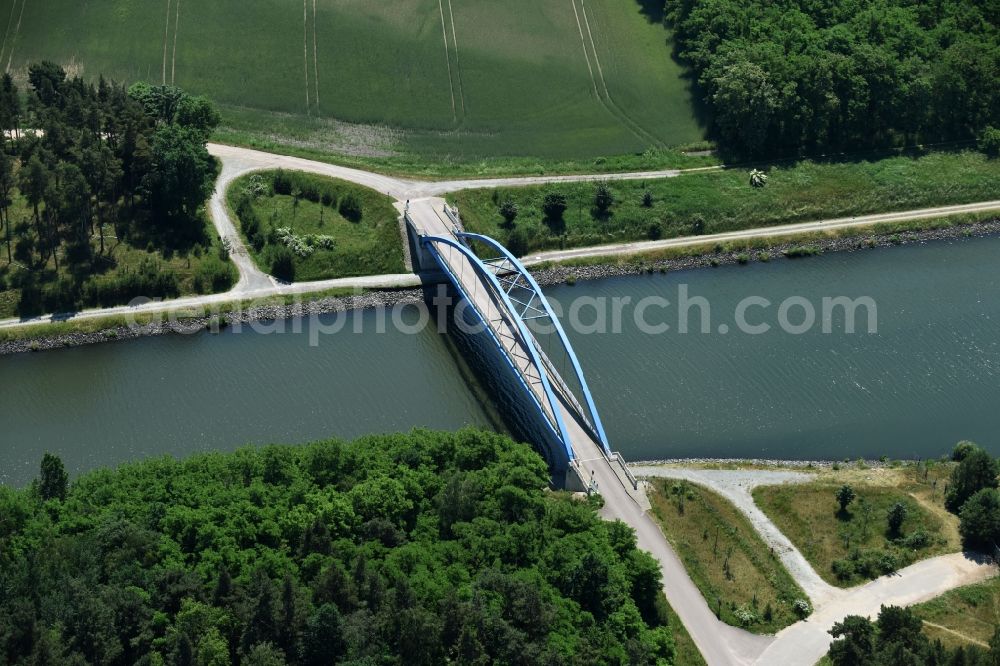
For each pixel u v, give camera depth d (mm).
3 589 163750
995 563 194500
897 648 166125
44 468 189125
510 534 183000
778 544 198875
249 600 163625
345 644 160125
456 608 163250
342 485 193000
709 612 184750
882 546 198000
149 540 175500
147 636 160875
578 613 172500
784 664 177125
